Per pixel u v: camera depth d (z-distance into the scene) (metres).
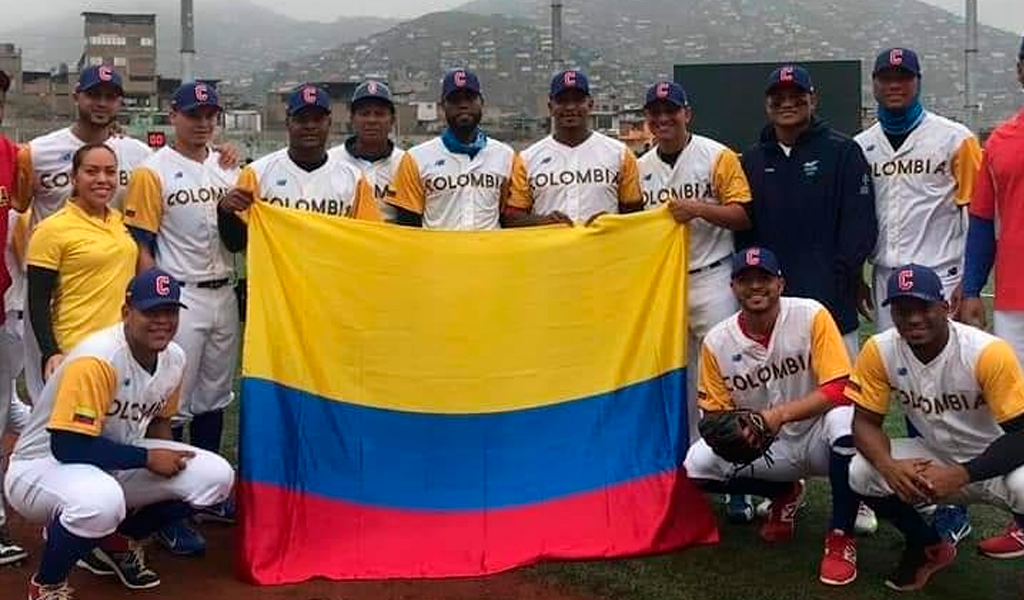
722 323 5.90
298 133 6.35
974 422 5.09
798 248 6.24
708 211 6.33
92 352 5.06
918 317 4.87
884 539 6.21
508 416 6.16
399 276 6.19
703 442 5.98
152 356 5.23
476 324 6.22
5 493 5.40
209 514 6.45
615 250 6.43
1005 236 5.66
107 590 5.43
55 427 4.98
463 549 5.71
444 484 5.96
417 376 6.12
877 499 5.34
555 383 6.25
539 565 5.68
